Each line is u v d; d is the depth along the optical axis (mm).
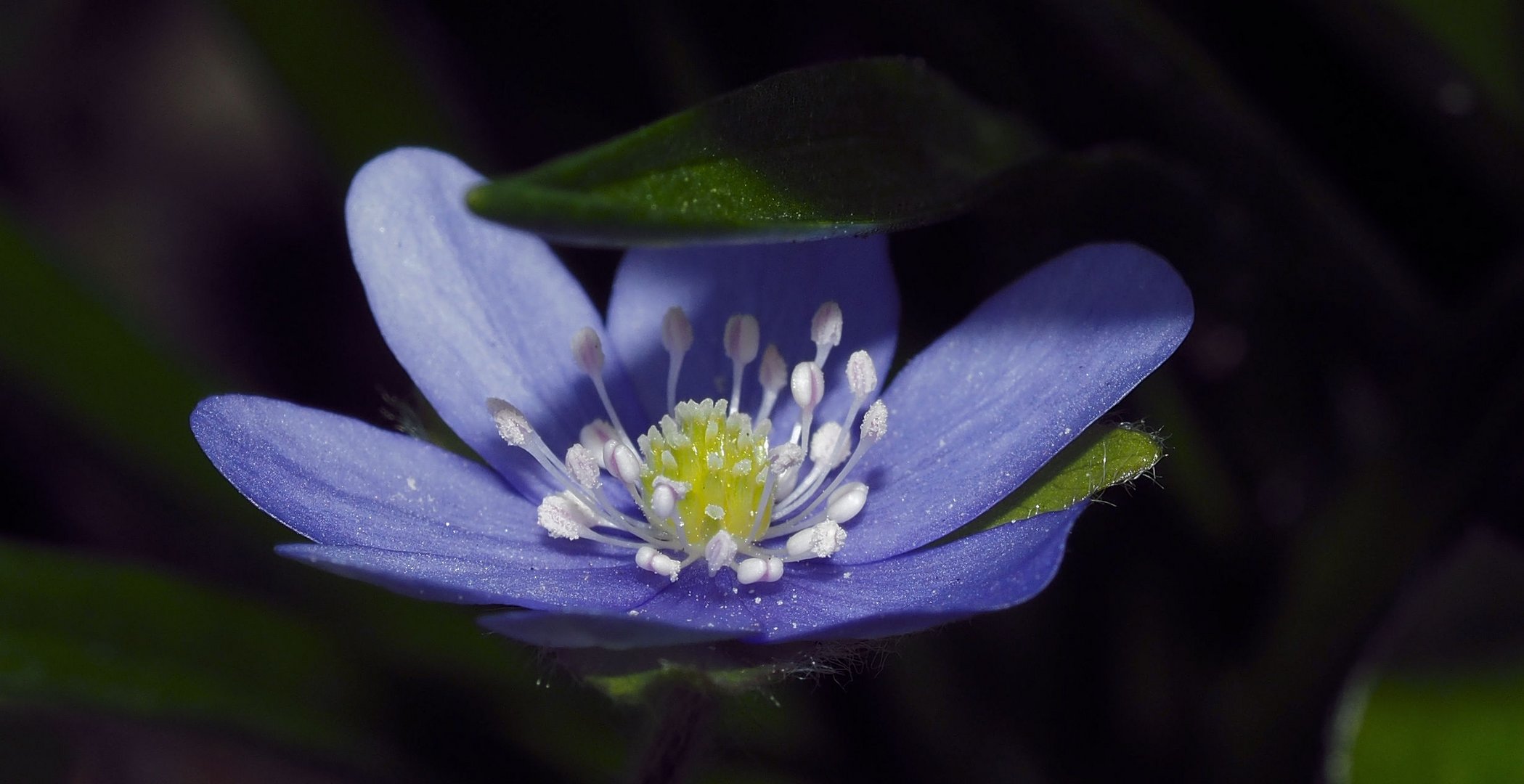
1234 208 125
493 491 118
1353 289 127
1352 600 127
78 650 124
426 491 117
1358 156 130
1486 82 127
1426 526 126
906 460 117
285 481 114
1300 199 124
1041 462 113
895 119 116
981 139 119
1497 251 130
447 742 128
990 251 132
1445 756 120
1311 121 130
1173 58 123
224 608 127
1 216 131
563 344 122
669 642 109
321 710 127
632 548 119
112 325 132
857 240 122
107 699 123
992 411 117
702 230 109
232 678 126
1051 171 118
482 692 130
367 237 119
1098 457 113
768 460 119
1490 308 124
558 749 129
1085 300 116
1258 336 131
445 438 120
